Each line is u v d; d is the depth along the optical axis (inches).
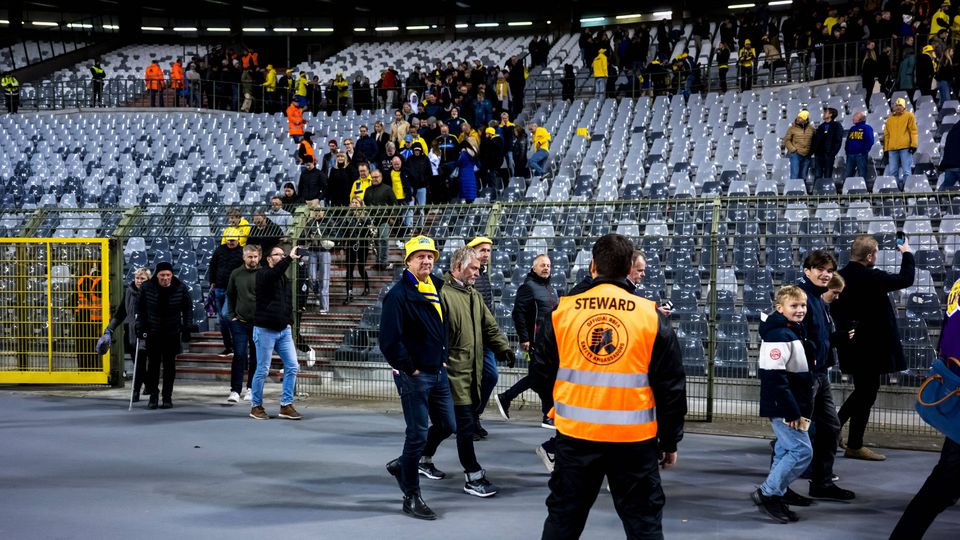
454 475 266.5
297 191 711.1
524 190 681.0
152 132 912.3
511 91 887.7
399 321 221.9
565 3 1416.1
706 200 378.0
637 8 1401.3
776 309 221.9
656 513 153.6
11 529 209.8
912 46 720.3
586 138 775.1
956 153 504.1
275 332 358.3
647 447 154.0
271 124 953.5
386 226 440.8
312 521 217.9
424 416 224.7
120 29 1482.5
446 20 1515.7
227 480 259.1
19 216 724.0
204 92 1026.1
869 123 687.1
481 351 256.1
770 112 758.5
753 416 364.5
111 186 762.2
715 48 1068.5
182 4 1501.0
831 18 860.6
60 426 343.6
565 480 155.8
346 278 458.0
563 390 158.1
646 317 154.9
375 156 692.7
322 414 371.9
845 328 281.4
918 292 400.5
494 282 474.3
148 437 322.0
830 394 239.5
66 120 971.3
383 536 205.9
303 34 1590.8
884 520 219.5
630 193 627.8
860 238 280.8
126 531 208.8
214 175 783.1
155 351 382.6
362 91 1024.9
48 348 458.3
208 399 412.8
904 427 342.0
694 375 383.2
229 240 455.8
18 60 1311.5
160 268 381.4
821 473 239.6
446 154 681.0
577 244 470.3
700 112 797.2
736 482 258.4
